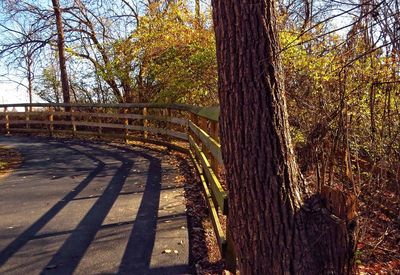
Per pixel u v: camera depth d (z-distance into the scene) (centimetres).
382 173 421
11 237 455
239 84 253
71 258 398
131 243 431
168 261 388
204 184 565
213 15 268
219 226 415
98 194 631
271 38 253
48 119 1492
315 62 544
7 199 614
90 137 1383
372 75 441
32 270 375
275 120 251
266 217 247
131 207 556
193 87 1111
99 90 1720
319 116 478
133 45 1330
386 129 441
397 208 411
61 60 1584
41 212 544
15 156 1024
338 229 242
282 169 249
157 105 1066
